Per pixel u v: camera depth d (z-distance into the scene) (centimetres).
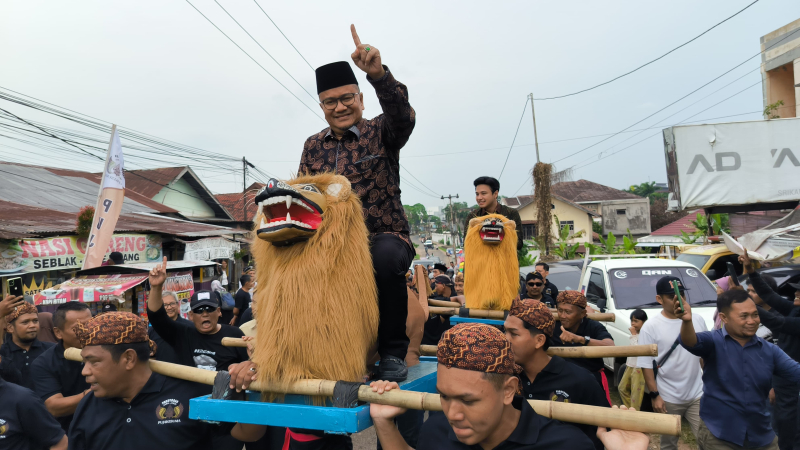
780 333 471
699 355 389
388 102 240
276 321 221
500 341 177
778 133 1013
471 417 171
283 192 218
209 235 1644
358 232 236
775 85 1761
